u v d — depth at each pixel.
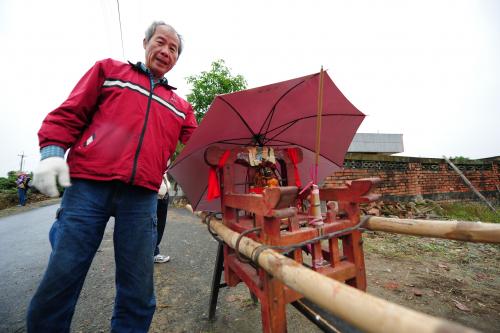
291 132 1.88
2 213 10.42
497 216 5.38
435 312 2.06
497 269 2.90
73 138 1.23
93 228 1.23
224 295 2.45
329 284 0.60
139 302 1.38
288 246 1.04
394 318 0.45
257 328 1.92
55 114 1.18
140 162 1.31
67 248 1.15
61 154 1.15
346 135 1.97
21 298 2.54
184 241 4.57
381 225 1.32
